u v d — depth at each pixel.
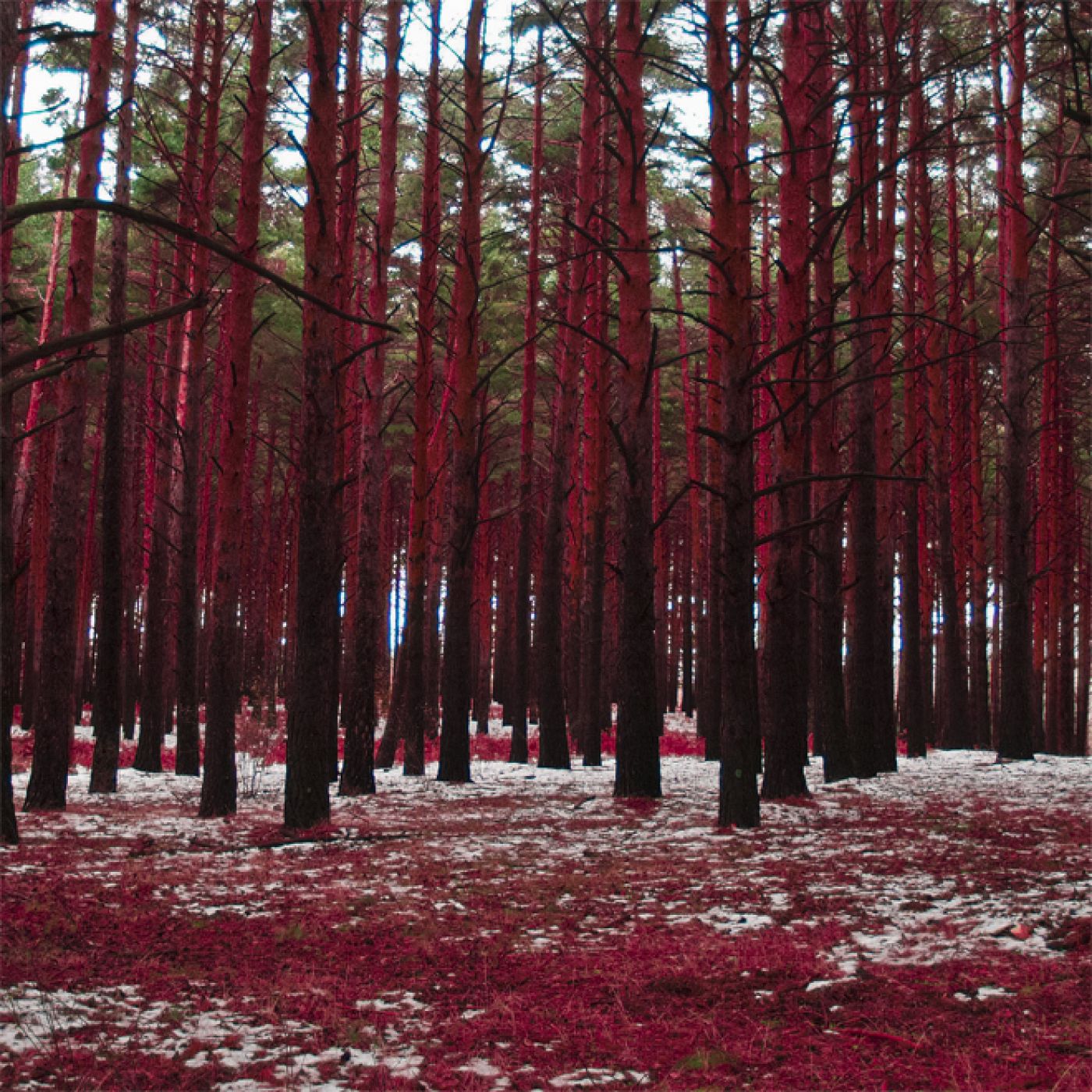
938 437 23.19
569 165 25.14
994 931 6.76
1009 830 10.88
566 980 6.09
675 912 7.76
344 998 5.83
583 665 21.83
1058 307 22.97
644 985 5.96
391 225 17.75
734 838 10.84
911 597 21.55
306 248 12.16
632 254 14.18
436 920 7.61
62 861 9.91
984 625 25.25
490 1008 5.64
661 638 40.34
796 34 13.64
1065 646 26.16
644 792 14.34
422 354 18.59
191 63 20.14
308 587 12.12
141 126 19.81
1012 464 19.20
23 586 30.58
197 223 17.92
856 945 6.66
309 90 12.12
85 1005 5.66
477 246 17.61
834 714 16.22
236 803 14.57
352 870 9.52
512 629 37.84
